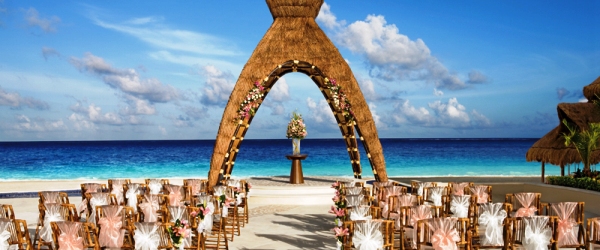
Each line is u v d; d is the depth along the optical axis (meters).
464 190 12.09
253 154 62.59
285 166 49.84
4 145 88.31
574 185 15.48
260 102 16.36
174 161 54.56
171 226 7.52
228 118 15.72
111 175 42.50
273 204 16.52
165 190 11.98
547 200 16.12
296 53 15.96
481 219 8.54
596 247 7.65
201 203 10.02
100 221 8.13
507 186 18.09
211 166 15.59
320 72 16.17
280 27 16.09
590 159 15.78
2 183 24.36
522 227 7.68
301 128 17.55
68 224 7.43
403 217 8.99
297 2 16.09
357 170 17.98
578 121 16.41
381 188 11.77
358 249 7.36
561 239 8.02
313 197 16.59
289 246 10.42
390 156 59.81
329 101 17.62
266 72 15.80
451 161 53.75
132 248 8.01
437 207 8.95
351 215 9.10
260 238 11.24
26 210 15.29
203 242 8.78
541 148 17.38
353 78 16.09
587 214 13.77
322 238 11.23
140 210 9.62
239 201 12.86
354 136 17.64
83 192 12.23
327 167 48.09
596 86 16.62
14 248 7.82
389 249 7.64
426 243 7.48
